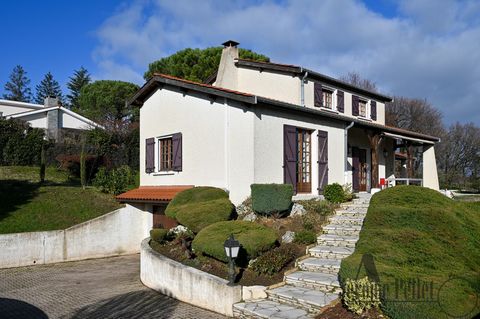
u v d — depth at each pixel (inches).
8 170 842.8
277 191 444.1
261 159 499.5
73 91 2346.2
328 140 612.1
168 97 627.2
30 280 471.2
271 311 286.8
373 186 703.1
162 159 655.8
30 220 599.2
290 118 548.7
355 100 834.8
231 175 512.1
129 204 650.2
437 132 1753.2
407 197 323.3
